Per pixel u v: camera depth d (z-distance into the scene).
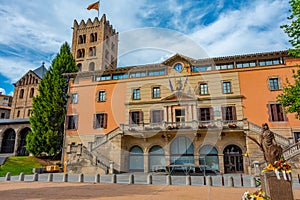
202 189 8.31
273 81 17.70
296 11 10.55
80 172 14.64
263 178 5.11
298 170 12.70
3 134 29.14
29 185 9.84
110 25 40.31
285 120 16.62
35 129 22.55
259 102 17.44
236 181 11.16
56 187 9.01
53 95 23.58
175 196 6.69
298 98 10.41
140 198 6.36
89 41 38.47
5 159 21.28
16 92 38.84
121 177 11.00
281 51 17.53
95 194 7.11
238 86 18.05
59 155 22.47
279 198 4.69
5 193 7.48
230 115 17.48
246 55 18.14
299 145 13.20
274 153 4.98
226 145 16.30
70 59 26.70
